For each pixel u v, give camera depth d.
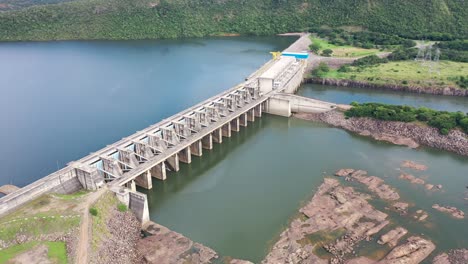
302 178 96.19
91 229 65.81
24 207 69.38
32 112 133.12
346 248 70.75
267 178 96.69
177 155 100.44
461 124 114.00
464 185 93.12
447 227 77.50
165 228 76.44
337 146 113.56
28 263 57.91
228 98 124.94
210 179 96.88
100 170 84.62
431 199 87.00
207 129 108.50
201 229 77.81
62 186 77.88
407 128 118.62
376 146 113.25
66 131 118.62
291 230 76.12
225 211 83.69
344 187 90.81
